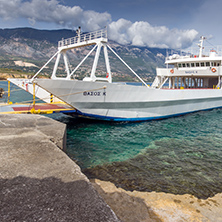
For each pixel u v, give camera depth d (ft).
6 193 6.84
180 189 19.83
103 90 44.60
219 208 15.56
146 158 28.27
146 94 50.08
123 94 47.06
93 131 42.27
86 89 42.68
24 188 7.25
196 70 66.95
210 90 68.44
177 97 57.57
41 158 10.39
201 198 18.20
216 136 40.11
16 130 16.52
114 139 37.06
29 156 10.61
